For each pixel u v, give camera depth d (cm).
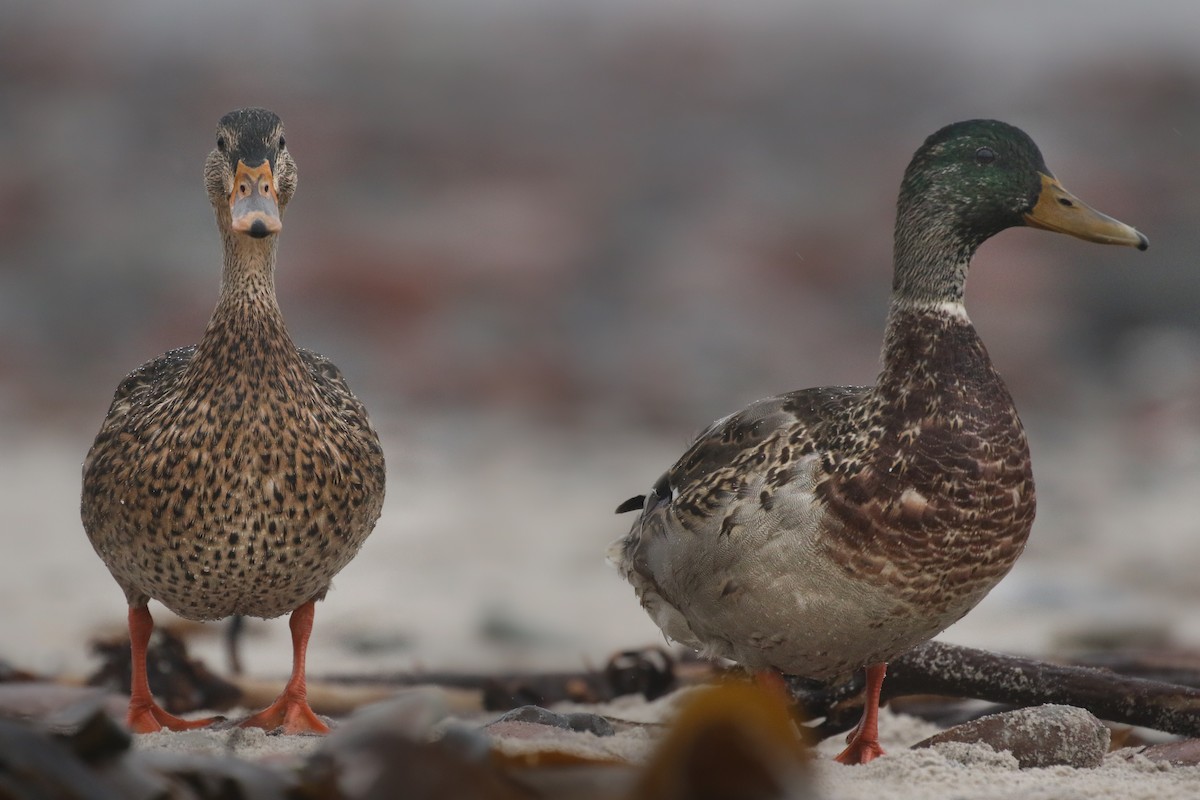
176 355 816
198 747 608
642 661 842
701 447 721
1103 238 699
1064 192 709
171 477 696
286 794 420
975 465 655
